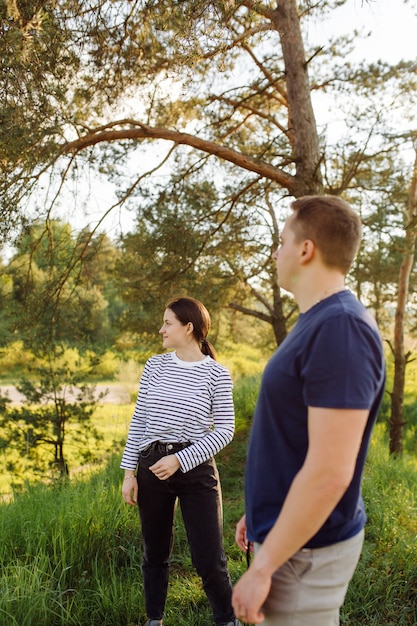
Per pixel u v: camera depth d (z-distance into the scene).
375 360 1.44
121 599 2.95
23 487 5.18
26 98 4.06
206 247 7.84
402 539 3.55
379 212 8.16
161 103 6.55
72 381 7.92
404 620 2.87
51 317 6.89
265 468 1.58
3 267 6.54
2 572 3.02
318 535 1.50
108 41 5.02
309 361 1.42
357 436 1.36
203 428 2.68
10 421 7.92
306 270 1.62
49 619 2.77
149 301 8.63
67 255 6.48
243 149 7.88
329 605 1.51
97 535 3.48
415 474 5.62
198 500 2.63
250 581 1.40
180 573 3.45
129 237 7.96
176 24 4.05
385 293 12.02
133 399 17.77
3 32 3.67
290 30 5.89
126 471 2.76
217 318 11.48
